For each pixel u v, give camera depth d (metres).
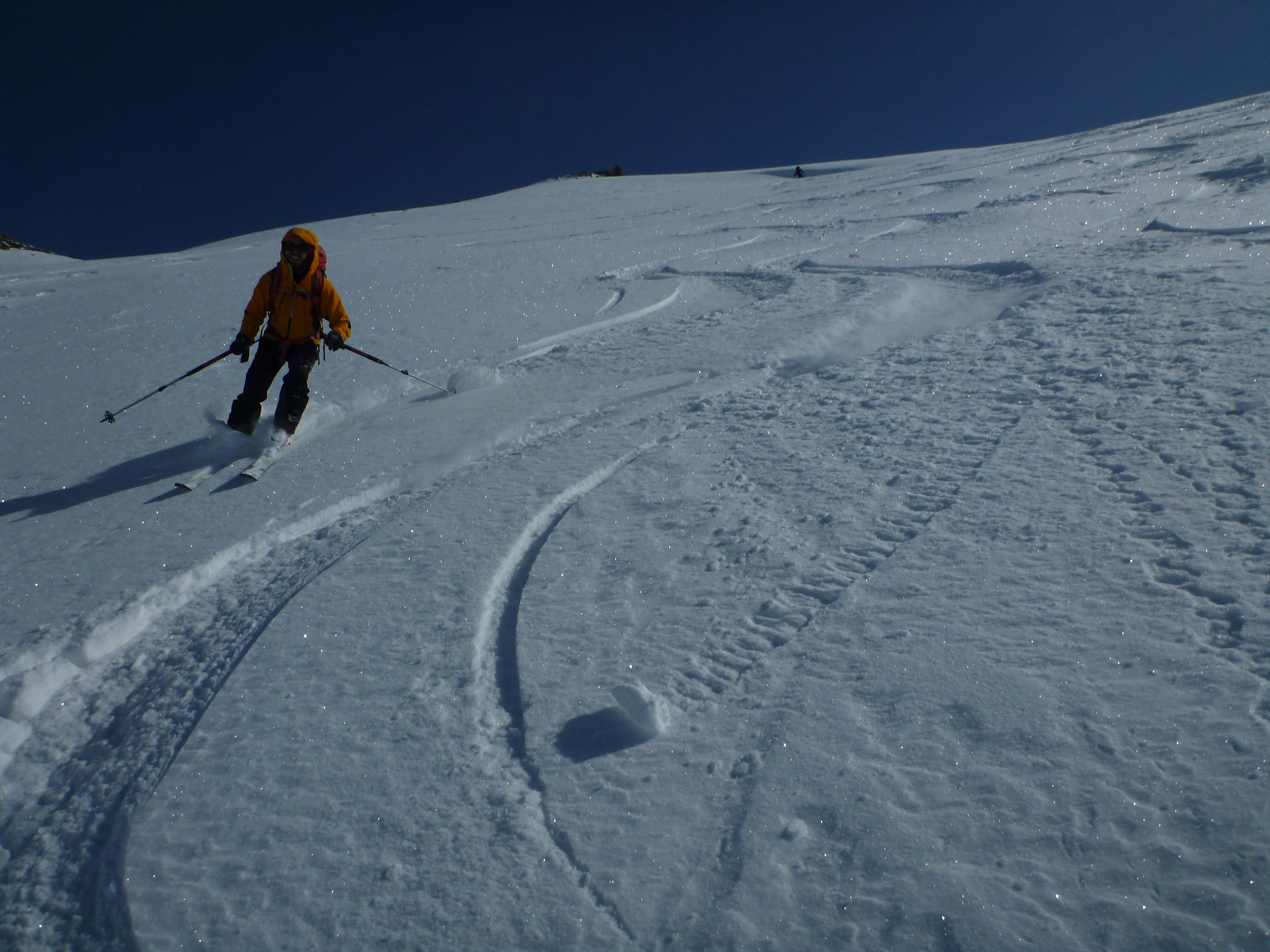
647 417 4.46
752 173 40.28
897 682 2.01
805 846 1.62
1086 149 15.91
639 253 11.62
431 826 1.87
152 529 3.94
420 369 6.39
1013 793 1.63
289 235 4.69
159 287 14.04
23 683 2.71
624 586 2.73
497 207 28.88
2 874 2.05
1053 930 1.35
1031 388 3.75
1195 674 1.83
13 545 3.96
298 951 1.61
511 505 3.54
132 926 1.74
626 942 1.50
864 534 2.76
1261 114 15.70
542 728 2.13
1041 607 2.18
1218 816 1.49
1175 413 3.15
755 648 2.28
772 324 6.14
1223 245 5.82
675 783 1.85
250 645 2.78
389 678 2.45
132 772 2.29
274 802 2.02
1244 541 2.26
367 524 3.70
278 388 6.27
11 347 9.49
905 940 1.39
